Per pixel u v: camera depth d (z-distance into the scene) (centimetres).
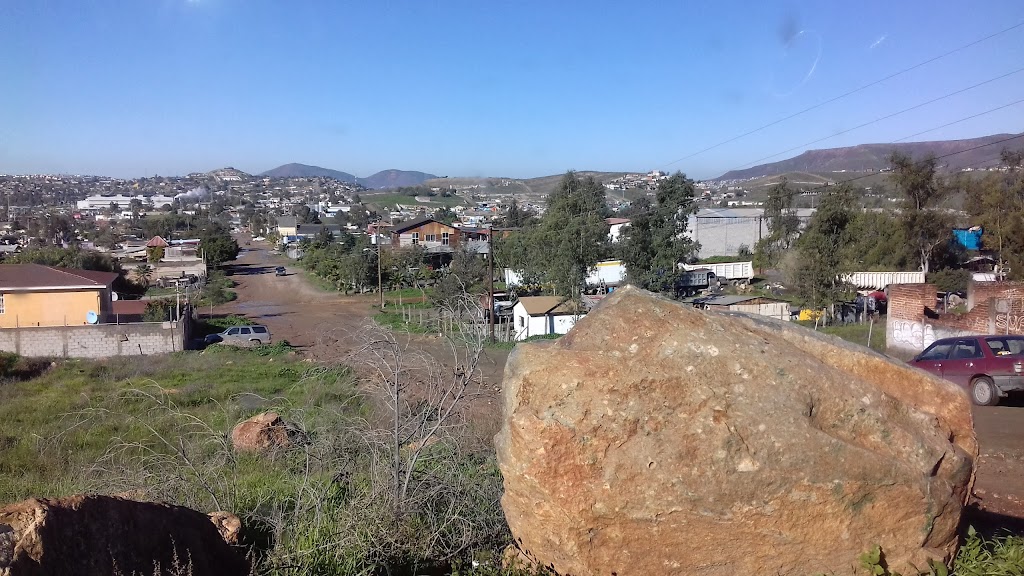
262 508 645
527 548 450
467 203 19562
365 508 539
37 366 2500
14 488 859
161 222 11862
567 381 417
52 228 9725
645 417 406
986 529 540
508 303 3881
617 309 465
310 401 962
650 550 406
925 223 4366
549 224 4006
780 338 464
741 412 399
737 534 397
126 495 591
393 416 645
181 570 374
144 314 3641
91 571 353
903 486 395
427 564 506
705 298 3788
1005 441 933
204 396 1703
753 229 6594
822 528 395
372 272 5797
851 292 3225
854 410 406
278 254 9756
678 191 3453
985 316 1814
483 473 630
